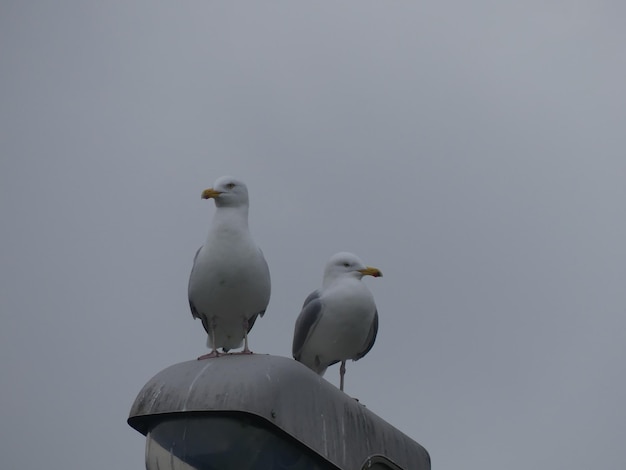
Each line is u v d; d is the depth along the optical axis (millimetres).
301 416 10703
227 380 10492
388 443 11930
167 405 10547
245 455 10430
